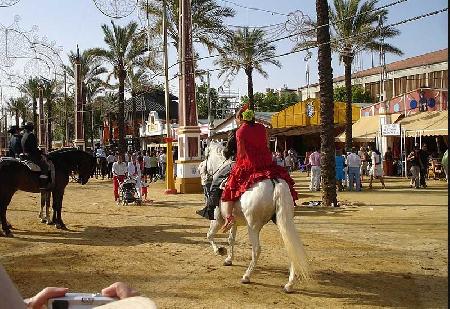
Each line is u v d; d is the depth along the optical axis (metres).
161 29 28.81
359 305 7.27
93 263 9.94
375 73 63.34
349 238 12.41
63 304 1.97
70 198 23.81
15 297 1.33
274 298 7.62
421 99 35.47
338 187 25.45
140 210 18.84
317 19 19.02
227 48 33.06
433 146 36.31
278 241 12.14
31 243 12.11
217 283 8.45
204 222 15.59
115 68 41.75
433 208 17.70
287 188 7.75
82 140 41.47
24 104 64.75
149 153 42.81
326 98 19.00
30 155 13.30
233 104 62.66
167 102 26.14
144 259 10.27
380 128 36.62
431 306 7.17
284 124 48.72
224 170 9.39
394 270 9.23
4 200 13.00
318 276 8.81
